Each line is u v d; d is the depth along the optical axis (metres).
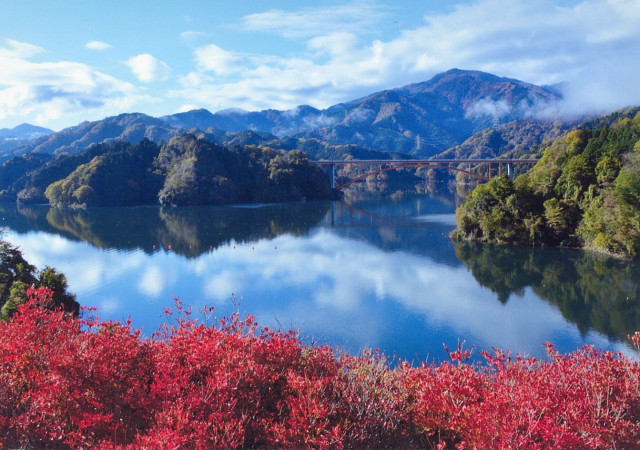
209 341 7.39
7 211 111.06
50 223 88.38
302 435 6.03
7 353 6.97
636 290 38.22
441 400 6.80
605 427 6.16
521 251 55.19
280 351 7.78
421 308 35.03
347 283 42.66
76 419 5.79
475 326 31.09
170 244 65.06
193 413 6.07
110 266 50.62
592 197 56.88
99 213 104.75
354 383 7.17
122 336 7.71
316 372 7.48
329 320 32.59
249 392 6.66
